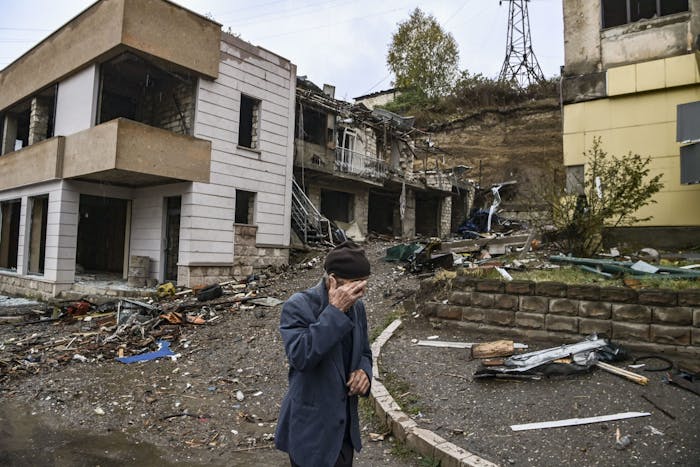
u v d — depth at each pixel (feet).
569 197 26.71
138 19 35.37
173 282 41.24
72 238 40.68
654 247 28.91
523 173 94.73
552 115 102.17
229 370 20.62
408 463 11.72
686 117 24.48
